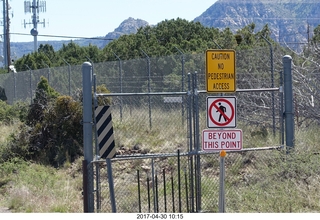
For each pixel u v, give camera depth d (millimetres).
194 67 20562
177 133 16625
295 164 10789
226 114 9273
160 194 11797
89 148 9852
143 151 15547
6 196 12539
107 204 11461
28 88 29141
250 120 16328
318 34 24297
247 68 18266
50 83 24406
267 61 18047
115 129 16953
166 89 21094
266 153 12258
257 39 26875
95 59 34969
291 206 9797
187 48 30922
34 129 17516
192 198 10336
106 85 21734
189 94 10445
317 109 16062
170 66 21312
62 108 17453
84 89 9883
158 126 17516
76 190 13352
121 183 13055
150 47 31891
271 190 10281
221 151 8984
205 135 9250
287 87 11219
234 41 26094
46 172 15078
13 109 25328
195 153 10391
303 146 12461
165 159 14711
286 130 11305
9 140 17891
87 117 9852
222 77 9453
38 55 40219
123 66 22109
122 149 15945
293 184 10406
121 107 18172
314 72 16938
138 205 11016
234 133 9273
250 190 10797
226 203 10750
